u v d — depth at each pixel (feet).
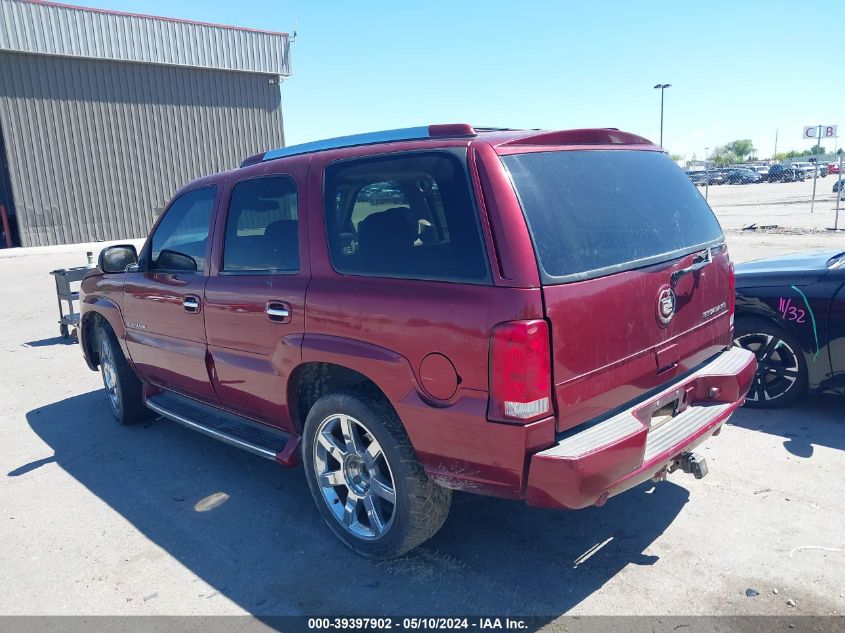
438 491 10.28
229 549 11.78
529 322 8.40
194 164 94.89
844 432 15.07
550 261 8.73
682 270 10.67
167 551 11.82
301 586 10.58
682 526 11.66
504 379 8.49
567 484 8.45
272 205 12.23
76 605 10.34
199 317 13.71
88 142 85.40
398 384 9.70
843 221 57.21
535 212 8.95
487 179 8.96
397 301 9.64
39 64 80.84
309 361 11.06
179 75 92.02
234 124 98.07
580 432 9.11
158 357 15.70
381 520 10.93
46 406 20.70
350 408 10.51
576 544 11.36
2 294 46.01
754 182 160.76
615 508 12.45
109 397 19.16
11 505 13.92
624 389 9.72
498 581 10.43
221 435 13.82
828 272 15.56
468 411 8.91
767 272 16.52
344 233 10.77
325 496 11.64
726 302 12.35
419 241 9.71
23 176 81.10
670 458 9.84
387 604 10.01
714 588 9.91
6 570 11.43
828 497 12.31
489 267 8.77
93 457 16.38
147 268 15.96
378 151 10.48
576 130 10.33
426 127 10.25
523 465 8.65
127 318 16.60
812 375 15.76
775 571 10.23
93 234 87.04
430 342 9.22
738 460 14.01
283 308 11.46
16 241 88.84
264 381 12.28
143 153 90.02
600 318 9.16
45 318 36.11
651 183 11.26
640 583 10.14
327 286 10.77
